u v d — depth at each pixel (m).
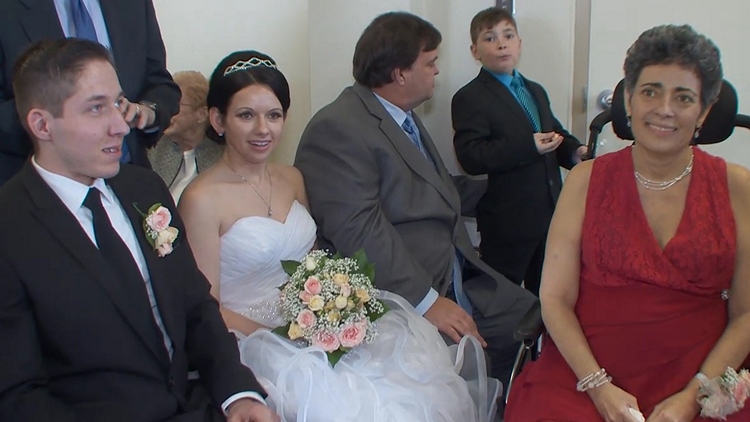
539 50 3.40
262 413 1.64
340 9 3.19
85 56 1.53
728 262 1.73
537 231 3.01
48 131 1.54
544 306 1.85
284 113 2.16
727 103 2.34
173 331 1.69
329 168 2.35
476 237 3.70
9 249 1.50
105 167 1.58
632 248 1.76
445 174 2.67
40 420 1.46
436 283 2.45
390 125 2.44
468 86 3.05
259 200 2.17
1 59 1.91
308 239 2.24
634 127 1.74
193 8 2.73
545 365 1.84
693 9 3.17
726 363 1.69
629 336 1.76
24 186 1.56
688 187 1.77
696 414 1.64
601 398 1.67
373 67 2.45
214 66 2.81
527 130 2.93
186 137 2.51
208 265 2.08
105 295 1.56
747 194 1.74
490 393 2.19
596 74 3.35
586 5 3.29
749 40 3.12
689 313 1.74
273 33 2.91
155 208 1.71
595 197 1.83
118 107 1.60
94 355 1.56
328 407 1.82
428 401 1.90
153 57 2.19
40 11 1.93
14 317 1.49
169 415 1.62
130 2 2.12
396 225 2.45
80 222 1.59
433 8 3.48
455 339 2.26
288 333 1.93
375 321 2.05
